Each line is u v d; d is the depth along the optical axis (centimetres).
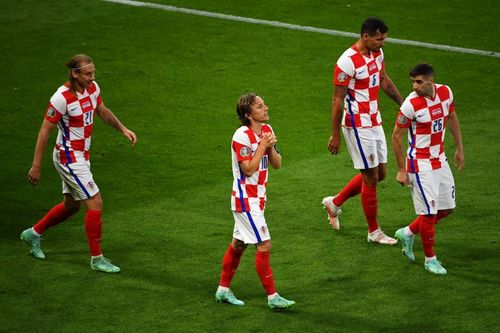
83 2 6269
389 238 3186
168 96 4806
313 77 5047
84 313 2698
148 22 5922
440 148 2930
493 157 3962
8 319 2658
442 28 5756
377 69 3153
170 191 3703
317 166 3944
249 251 3169
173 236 3269
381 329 2569
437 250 3106
